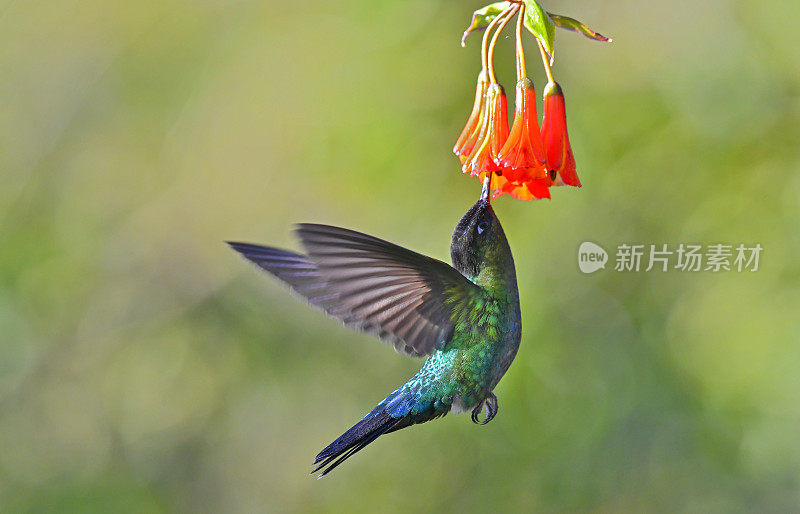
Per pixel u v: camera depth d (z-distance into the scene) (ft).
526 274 32.37
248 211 36.83
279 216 36.22
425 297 15.31
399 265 14.57
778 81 32.53
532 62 34.30
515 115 14.20
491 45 14.37
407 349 15.48
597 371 32.48
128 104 38.52
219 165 37.14
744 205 32.71
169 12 38.55
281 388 37.35
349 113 35.42
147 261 37.81
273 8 37.52
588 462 32.32
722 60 33.06
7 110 38.40
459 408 15.84
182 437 37.86
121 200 38.06
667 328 32.89
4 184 38.01
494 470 33.22
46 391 37.50
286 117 36.32
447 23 35.04
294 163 36.01
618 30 34.24
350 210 35.04
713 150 33.06
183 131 37.81
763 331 32.01
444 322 15.71
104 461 37.52
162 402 37.78
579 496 32.24
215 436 37.70
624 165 33.55
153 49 38.52
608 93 34.09
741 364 32.22
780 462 31.65
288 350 37.35
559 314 32.53
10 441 36.91
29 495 36.55
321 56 36.32
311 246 13.65
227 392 37.63
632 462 32.30
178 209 37.58
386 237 34.22
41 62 38.78
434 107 34.68
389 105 35.04
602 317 32.65
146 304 37.81
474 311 15.70
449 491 33.86
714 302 32.65
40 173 38.24
